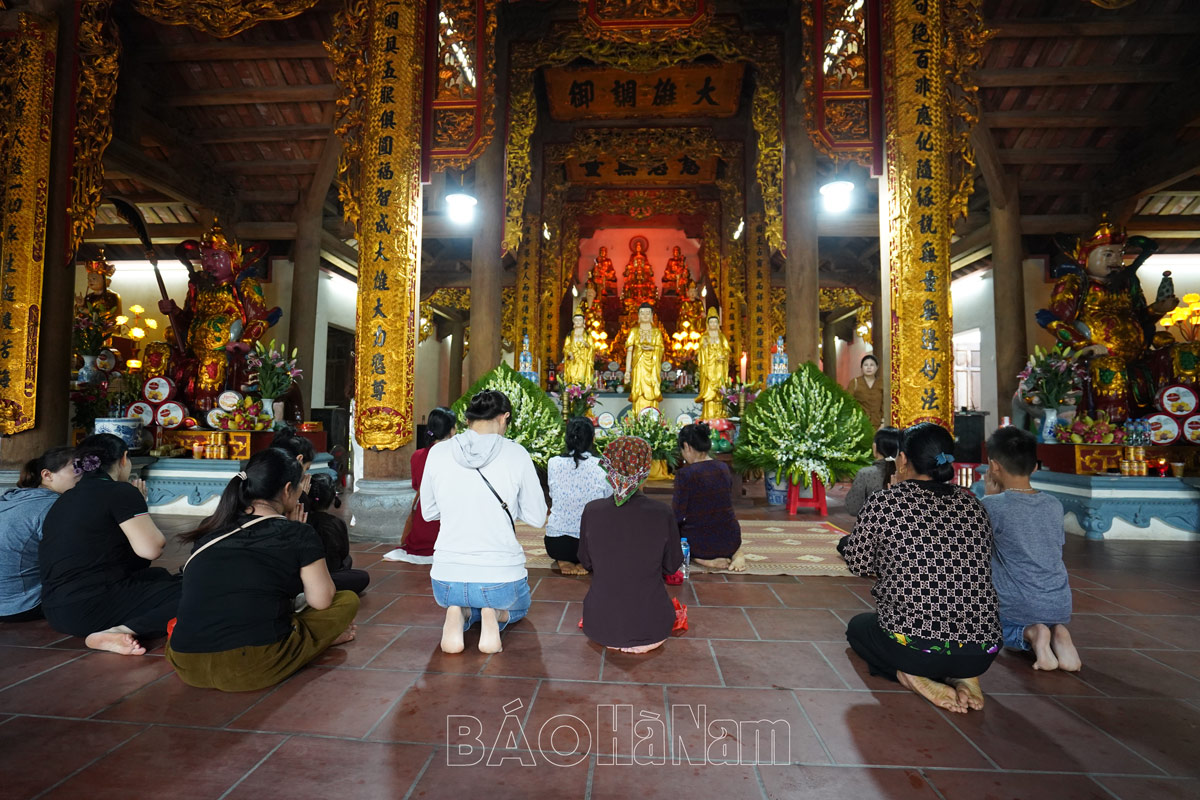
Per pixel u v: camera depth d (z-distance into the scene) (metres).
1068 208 12.44
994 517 3.14
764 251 14.63
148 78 10.33
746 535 6.46
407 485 6.29
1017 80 9.98
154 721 2.40
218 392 8.30
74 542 3.21
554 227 16.44
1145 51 9.67
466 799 1.91
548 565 5.16
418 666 3.00
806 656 3.19
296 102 10.93
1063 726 2.46
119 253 14.76
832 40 6.99
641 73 13.81
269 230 12.80
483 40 6.86
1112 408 7.77
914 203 6.46
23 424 6.66
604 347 20.45
